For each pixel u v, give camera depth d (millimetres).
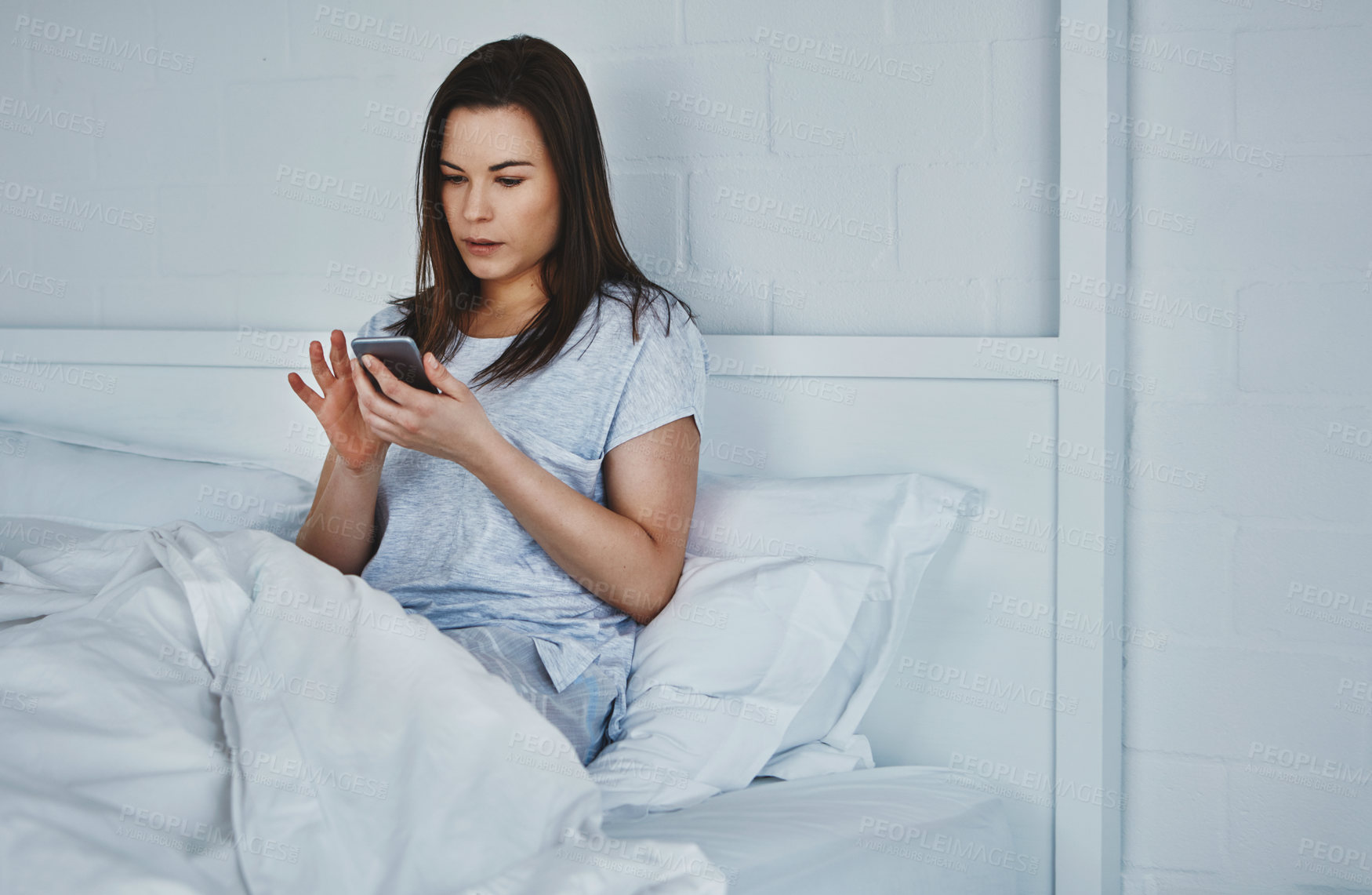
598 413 1155
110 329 1786
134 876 605
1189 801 1341
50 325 1865
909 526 1226
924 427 1323
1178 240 1321
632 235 1535
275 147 1723
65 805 646
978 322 1386
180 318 1795
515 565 1127
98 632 859
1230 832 1329
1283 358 1297
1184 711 1338
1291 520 1300
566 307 1204
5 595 1000
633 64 1523
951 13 1379
